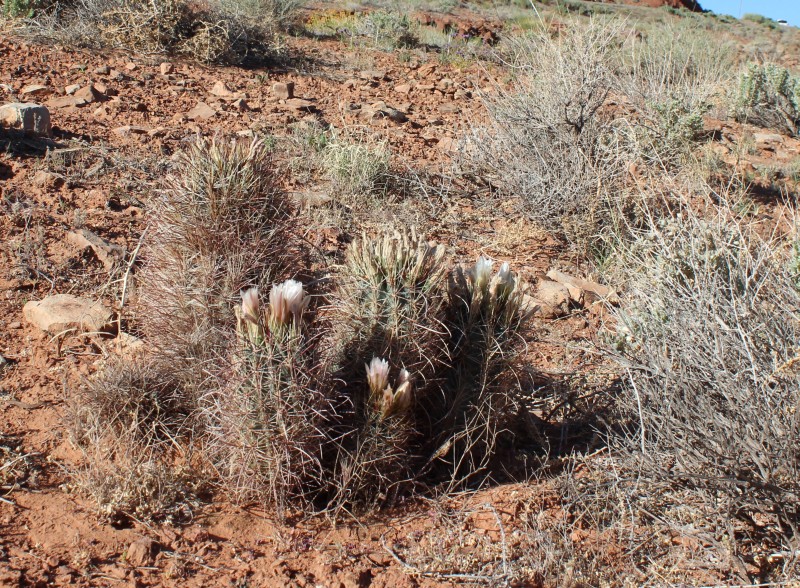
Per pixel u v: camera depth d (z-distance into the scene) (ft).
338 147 24.77
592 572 10.46
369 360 11.21
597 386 14.51
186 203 11.46
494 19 69.67
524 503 11.65
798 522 11.07
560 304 18.49
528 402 13.06
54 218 18.81
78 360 14.21
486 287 11.78
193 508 11.11
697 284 12.73
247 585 9.80
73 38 34.88
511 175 23.88
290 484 10.83
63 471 11.51
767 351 12.10
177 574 9.84
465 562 10.50
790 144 36.94
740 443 11.05
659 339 13.51
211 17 38.11
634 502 11.73
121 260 17.48
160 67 34.19
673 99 28.32
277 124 28.76
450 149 28.09
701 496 11.40
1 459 11.48
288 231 12.25
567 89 23.86
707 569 10.68
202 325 11.62
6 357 14.10
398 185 24.66
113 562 9.92
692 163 27.22
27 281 16.31
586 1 100.83
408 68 44.04
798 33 111.45
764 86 40.91
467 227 23.07
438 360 11.52
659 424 12.04
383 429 10.93
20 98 27.14
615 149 23.29
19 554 9.75
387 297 11.14
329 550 10.59
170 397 12.32
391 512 11.45
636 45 41.32
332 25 52.65
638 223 22.13
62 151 22.04
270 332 10.09
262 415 10.27
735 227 14.65
